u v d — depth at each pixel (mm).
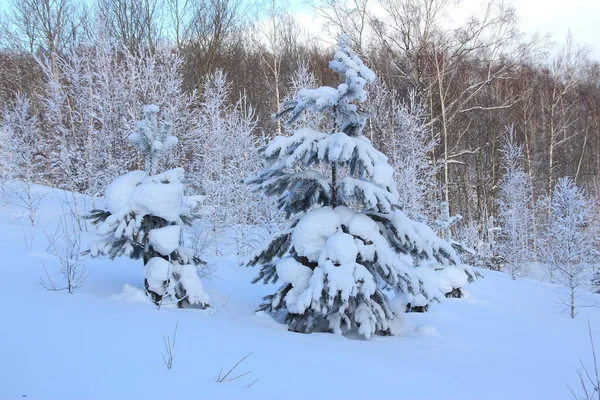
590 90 39656
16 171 14445
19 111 14930
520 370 4801
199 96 23609
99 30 17062
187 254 6855
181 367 3191
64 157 14297
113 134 15141
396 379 3678
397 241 6500
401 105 20438
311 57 29734
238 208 15211
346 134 6410
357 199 6168
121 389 2645
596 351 6289
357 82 5855
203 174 16500
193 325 4723
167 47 19734
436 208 20031
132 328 4109
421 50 23000
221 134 16734
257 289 9047
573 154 37219
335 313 5949
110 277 7578
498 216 27672
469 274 11734
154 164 6883
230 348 3916
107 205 6406
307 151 6047
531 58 24984
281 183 6305
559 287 14617
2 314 3926
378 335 6270
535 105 32875
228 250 15273
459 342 6250
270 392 2930
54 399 2396
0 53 21875
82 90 15719
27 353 3047
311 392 3049
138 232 6234
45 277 6469
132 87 15953
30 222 12922
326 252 5750
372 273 6191
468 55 25328
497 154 30844
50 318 4023
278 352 4031
